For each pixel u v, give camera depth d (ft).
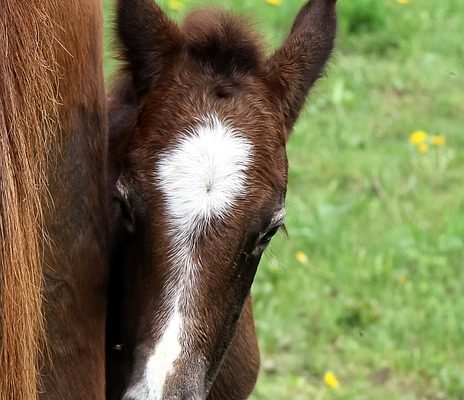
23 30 17.93
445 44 61.82
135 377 19.31
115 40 21.70
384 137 52.90
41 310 18.81
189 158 19.93
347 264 42.14
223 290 19.89
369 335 38.96
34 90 18.01
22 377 17.65
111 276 21.42
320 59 22.38
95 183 20.06
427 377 37.40
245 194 19.99
